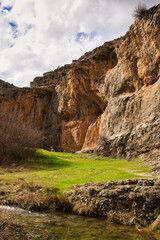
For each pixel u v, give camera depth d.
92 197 11.34
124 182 11.15
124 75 37.03
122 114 34.56
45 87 66.69
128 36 36.84
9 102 65.75
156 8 30.50
